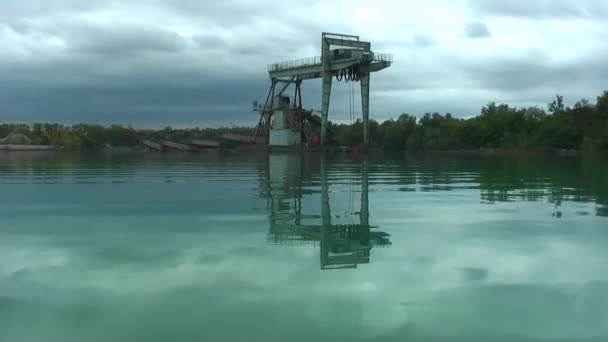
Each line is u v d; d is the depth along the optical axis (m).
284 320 5.11
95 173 26.62
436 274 6.61
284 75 84.56
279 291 5.95
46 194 15.88
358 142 103.19
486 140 95.12
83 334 4.80
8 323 5.04
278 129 83.69
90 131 129.25
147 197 15.05
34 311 5.36
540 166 33.44
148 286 6.14
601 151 74.88
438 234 9.20
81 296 5.80
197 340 4.68
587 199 14.13
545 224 10.16
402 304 5.55
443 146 95.75
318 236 9.04
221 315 5.24
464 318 5.17
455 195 15.41
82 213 11.80
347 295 5.82
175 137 111.44
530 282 6.28
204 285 6.17
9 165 36.53
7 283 6.28
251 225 10.16
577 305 5.51
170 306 5.48
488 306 5.48
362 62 75.81
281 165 37.06
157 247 8.18
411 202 13.77
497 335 4.80
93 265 7.07
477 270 6.79
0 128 140.00
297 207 12.83
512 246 8.19
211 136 104.56
